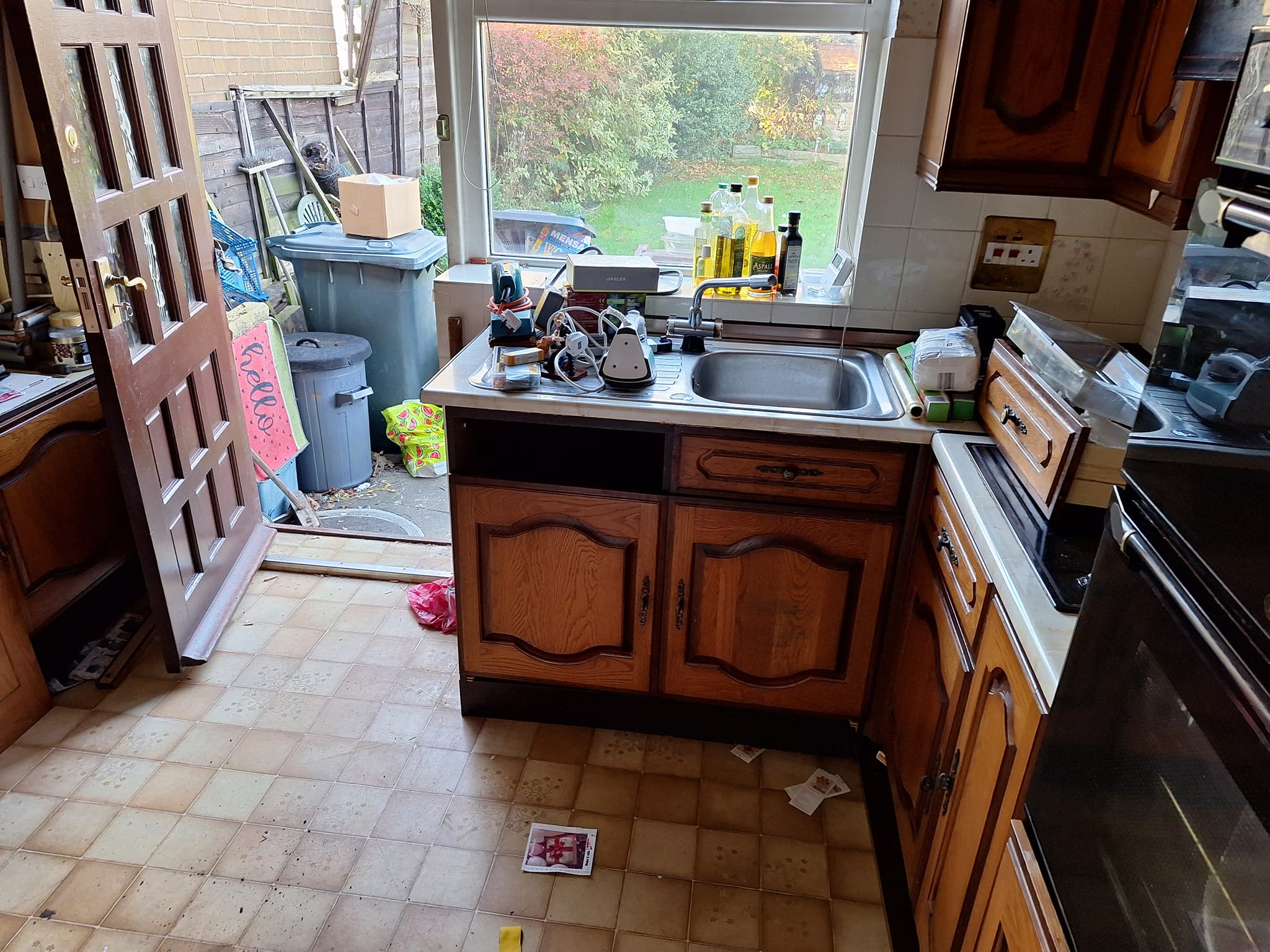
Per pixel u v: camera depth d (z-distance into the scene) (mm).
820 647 2027
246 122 3979
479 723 2232
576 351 1982
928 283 2166
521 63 2340
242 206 3994
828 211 2412
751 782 2094
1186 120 1304
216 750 2113
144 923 1698
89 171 1864
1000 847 1203
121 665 2346
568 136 2418
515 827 1940
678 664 2092
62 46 1771
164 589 2207
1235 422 697
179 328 2318
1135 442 901
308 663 2418
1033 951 1014
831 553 1925
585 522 1969
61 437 2207
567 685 2174
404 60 5402
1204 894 688
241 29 3992
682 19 2219
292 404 3340
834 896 1814
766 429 1812
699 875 1849
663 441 2170
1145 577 832
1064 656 1104
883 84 2012
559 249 2568
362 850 1871
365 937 1691
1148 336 2084
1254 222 691
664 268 2492
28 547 2123
